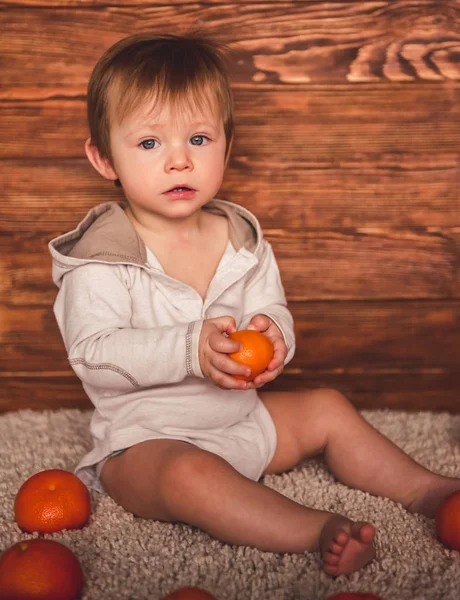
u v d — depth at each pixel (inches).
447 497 52.5
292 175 71.8
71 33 68.7
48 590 43.6
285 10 68.9
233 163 71.3
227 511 49.0
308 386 75.6
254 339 52.3
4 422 71.6
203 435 56.7
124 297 57.5
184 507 49.9
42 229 72.2
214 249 61.8
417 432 69.7
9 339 73.9
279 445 60.1
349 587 46.4
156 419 56.2
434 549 50.6
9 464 63.4
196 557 49.1
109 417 57.9
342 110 70.9
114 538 52.1
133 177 57.3
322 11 69.1
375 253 73.5
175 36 61.0
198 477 49.7
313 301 74.2
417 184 72.4
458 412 76.0
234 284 61.5
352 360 75.4
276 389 75.5
